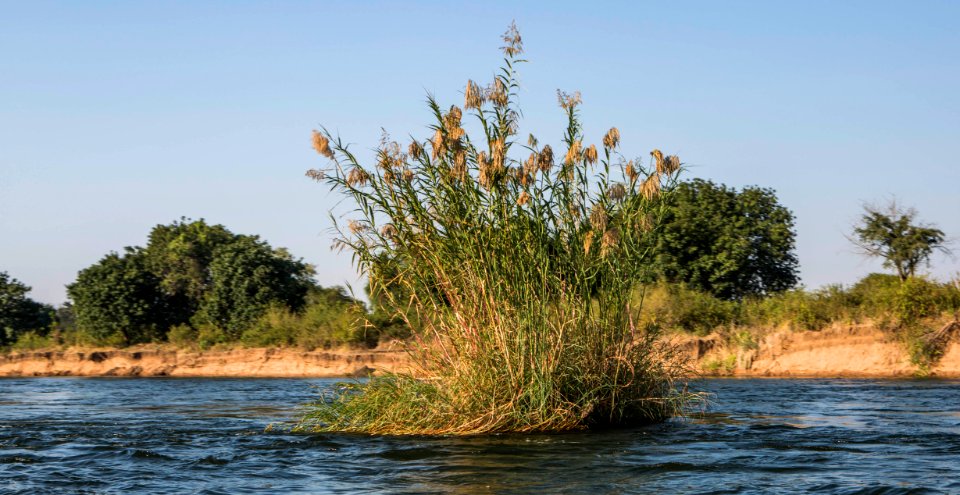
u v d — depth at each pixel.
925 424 13.08
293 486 8.64
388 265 12.23
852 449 10.41
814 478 8.55
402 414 12.02
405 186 11.91
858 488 7.99
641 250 12.89
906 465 9.21
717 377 26.72
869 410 15.60
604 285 12.43
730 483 8.37
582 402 11.91
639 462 9.53
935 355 25.73
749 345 28.06
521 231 11.98
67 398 23.22
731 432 11.97
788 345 27.77
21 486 8.83
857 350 26.84
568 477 8.75
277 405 19.61
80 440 12.45
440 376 11.92
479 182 11.70
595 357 12.05
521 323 11.62
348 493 8.24
